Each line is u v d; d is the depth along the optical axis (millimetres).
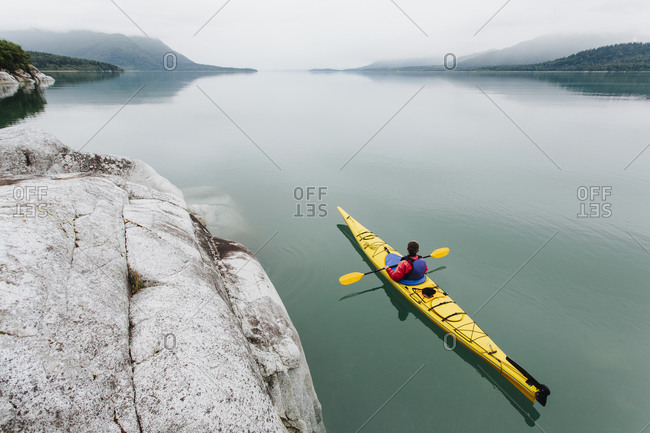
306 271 9234
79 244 3799
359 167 17141
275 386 4164
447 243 10500
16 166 6492
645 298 8070
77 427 2359
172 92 46938
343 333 7293
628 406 5672
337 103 40094
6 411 2164
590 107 33031
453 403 5848
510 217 11914
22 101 32312
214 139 21734
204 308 3844
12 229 3377
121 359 2926
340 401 5750
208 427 2729
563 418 5531
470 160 17906
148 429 2607
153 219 5266
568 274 8938
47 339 2633
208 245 6270
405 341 7121
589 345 6867
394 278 8289
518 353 6691
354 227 11172
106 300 3311
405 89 56469
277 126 26578
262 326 4844
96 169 7590
